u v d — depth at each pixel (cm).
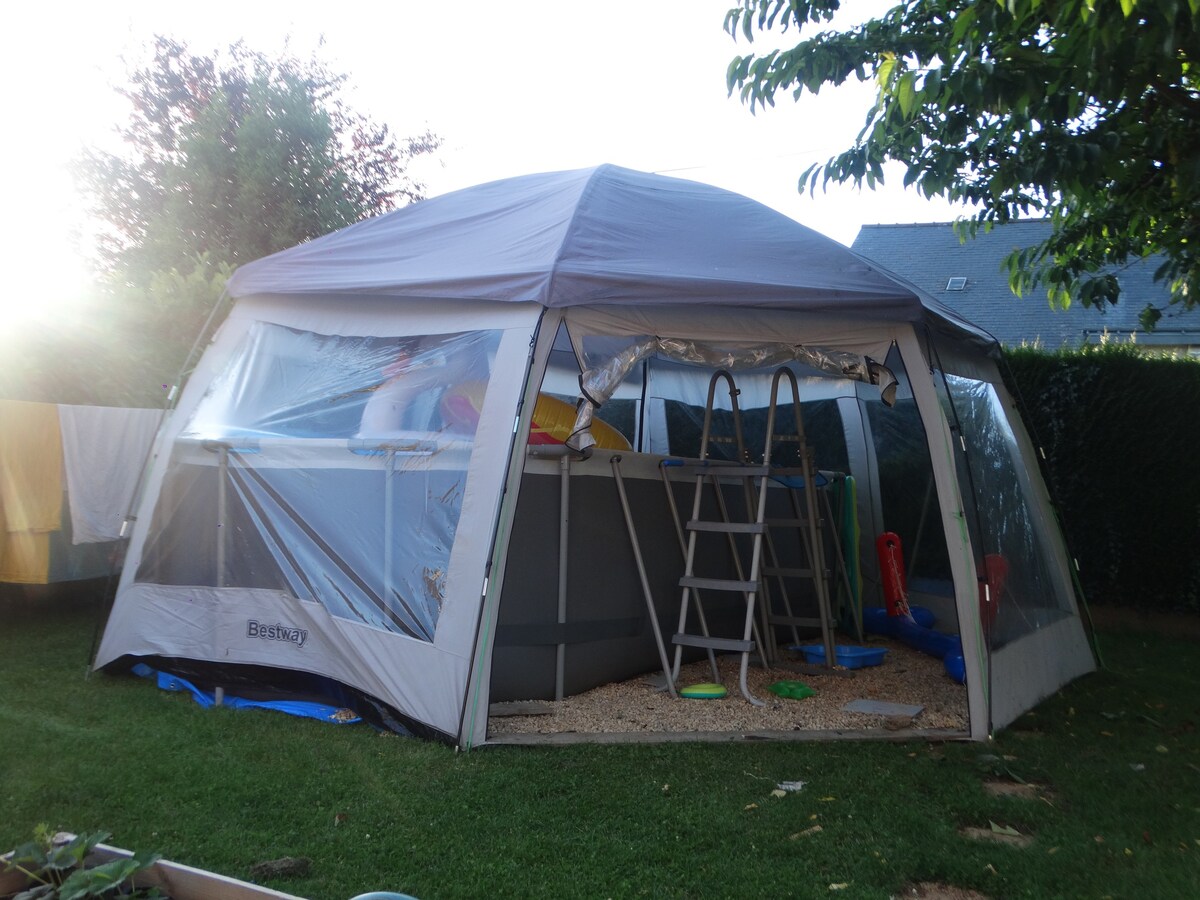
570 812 364
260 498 526
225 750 423
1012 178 562
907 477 762
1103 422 831
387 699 460
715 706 524
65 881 242
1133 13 462
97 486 701
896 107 546
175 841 328
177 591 534
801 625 660
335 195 1697
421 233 582
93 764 396
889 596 744
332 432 519
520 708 500
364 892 294
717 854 331
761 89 639
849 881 314
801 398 816
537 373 456
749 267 511
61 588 767
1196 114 550
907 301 489
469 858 322
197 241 1673
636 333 486
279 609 509
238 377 564
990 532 539
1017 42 530
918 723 504
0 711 466
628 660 580
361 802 368
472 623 434
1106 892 311
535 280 457
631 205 570
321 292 538
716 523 551
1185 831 365
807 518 684
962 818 375
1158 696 589
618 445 671
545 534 537
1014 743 472
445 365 493
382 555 484
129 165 1839
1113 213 692
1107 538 832
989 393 621
